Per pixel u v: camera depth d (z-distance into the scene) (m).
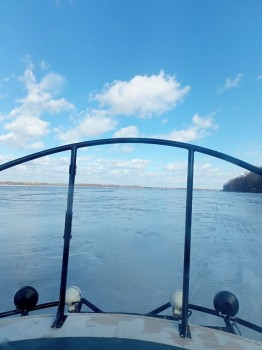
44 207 19.80
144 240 9.12
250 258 7.08
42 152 1.34
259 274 5.75
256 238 10.03
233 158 1.22
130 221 13.68
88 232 10.36
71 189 1.35
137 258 6.86
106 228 11.38
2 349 1.05
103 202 27.19
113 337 1.12
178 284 5.11
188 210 1.30
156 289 4.84
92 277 5.36
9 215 14.70
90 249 7.64
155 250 7.75
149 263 6.44
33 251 7.25
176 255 7.25
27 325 1.22
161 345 1.08
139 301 4.33
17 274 5.42
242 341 1.13
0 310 3.85
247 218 16.94
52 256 6.80
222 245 8.64
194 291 4.77
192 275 5.62
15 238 8.88
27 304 1.67
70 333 1.15
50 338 1.12
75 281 5.14
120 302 4.27
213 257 7.12
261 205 29.33
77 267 5.96
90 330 1.18
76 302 1.75
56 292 4.57
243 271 5.94
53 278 5.23
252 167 1.18
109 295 4.53
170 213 17.73
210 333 1.18
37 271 5.62
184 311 1.23
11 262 6.21
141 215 16.39
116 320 1.26
